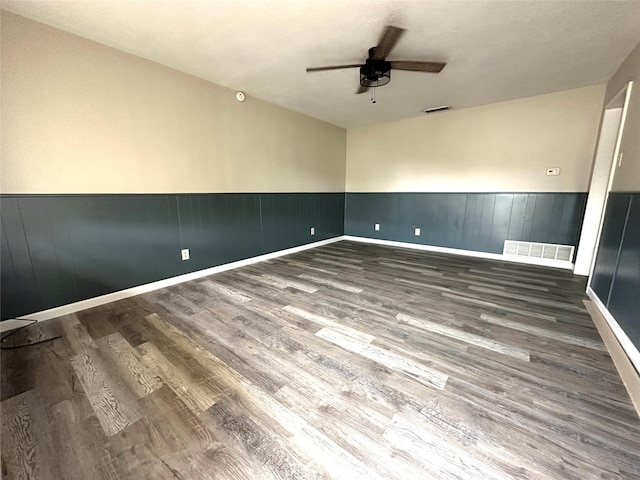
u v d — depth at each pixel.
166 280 3.07
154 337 2.02
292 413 1.34
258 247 4.15
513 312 2.41
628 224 2.05
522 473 1.04
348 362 1.72
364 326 2.18
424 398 1.43
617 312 2.07
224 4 1.87
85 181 2.42
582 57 2.61
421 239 5.02
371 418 1.30
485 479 1.02
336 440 1.19
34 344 1.92
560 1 1.83
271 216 4.30
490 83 3.25
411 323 2.22
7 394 1.46
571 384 1.52
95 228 2.51
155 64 2.76
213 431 1.24
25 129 2.08
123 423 1.28
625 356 1.78
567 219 3.71
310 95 3.72
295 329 2.13
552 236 3.84
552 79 3.15
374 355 1.80
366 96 3.74
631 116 2.37
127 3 1.86
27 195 2.13
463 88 3.41
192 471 1.06
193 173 3.22
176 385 1.53
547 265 3.89
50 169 2.22
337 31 2.20
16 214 2.10
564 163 3.64
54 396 1.45
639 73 2.28
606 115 3.13
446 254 4.63
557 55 2.58
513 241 4.13
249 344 1.93
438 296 2.78
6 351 1.84
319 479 1.03
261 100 3.89
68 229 2.36
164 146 2.92
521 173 3.96
